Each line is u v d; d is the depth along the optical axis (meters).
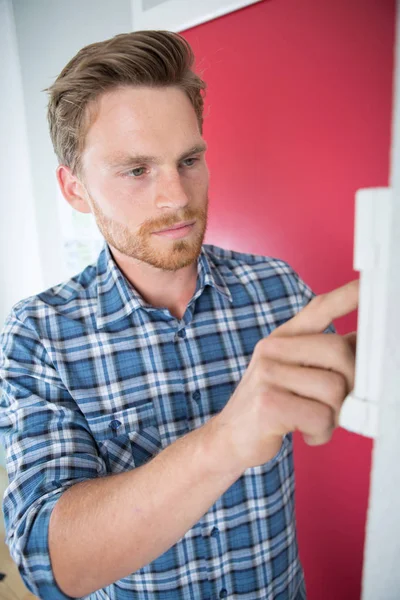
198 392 0.81
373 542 0.29
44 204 1.74
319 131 0.96
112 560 0.47
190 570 0.76
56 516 0.51
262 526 0.81
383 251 0.24
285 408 0.39
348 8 0.86
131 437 0.76
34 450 0.64
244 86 1.06
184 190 0.69
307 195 1.02
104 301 0.82
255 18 1.00
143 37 0.64
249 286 0.92
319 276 1.04
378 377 0.27
